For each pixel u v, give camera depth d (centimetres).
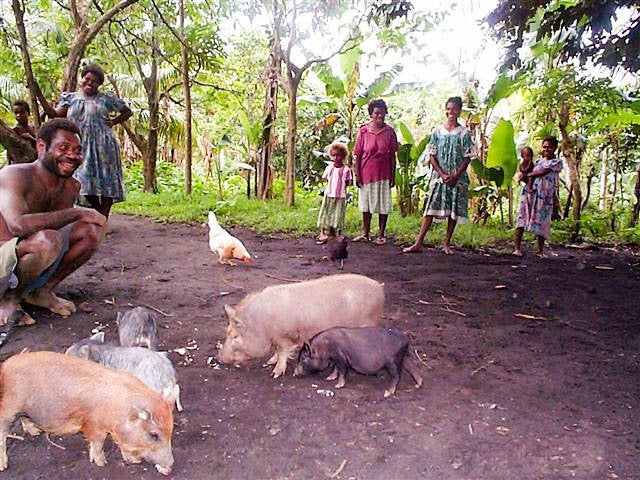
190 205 1214
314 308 392
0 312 454
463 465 291
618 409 357
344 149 891
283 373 395
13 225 434
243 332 393
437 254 840
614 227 1145
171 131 1722
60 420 280
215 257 764
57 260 475
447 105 821
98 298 555
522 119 1274
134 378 290
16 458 294
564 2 907
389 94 1259
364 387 379
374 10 870
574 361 435
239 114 1445
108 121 767
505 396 371
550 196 831
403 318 526
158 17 1288
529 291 641
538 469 289
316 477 280
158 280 632
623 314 562
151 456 271
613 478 282
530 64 934
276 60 1316
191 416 335
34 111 798
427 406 354
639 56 664
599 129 1130
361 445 308
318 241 905
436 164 819
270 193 1420
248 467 287
